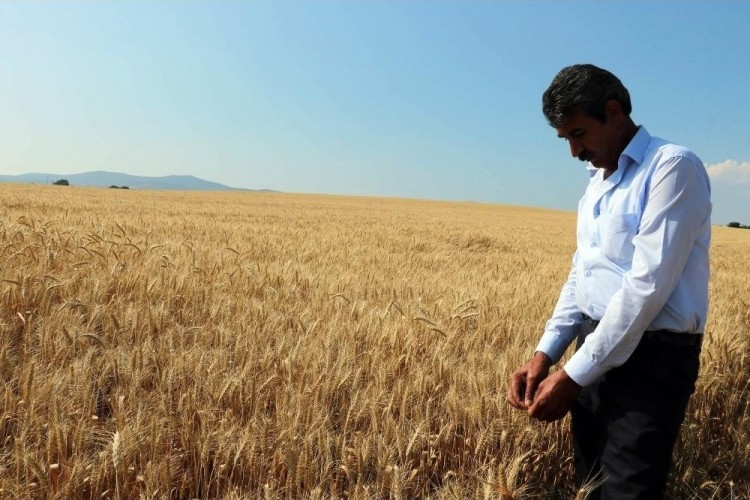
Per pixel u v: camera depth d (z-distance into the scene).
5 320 4.02
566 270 10.05
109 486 2.47
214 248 8.53
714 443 3.46
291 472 2.56
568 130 2.11
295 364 3.33
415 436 2.69
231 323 4.24
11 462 2.44
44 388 2.79
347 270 7.47
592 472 2.48
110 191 52.28
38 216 13.73
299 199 62.41
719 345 4.21
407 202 75.06
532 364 2.48
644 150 2.07
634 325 1.95
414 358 3.67
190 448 2.74
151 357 3.36
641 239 1.95
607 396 2.21
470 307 4.66
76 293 4.70
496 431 2.99
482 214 51.78
